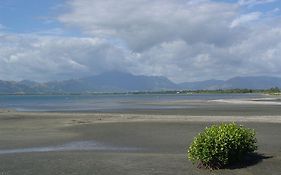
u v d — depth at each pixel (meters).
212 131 17.39
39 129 36.56
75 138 29.88
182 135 30.33
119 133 32.44
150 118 47.03
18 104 117.81
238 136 17.20
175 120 43.62
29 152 23.55
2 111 69.44
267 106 78.88
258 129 33.50
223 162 16.92
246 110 64.75
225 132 17.20
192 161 17.89
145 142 27.14
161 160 19.28
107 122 42.22
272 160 18.14
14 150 24.52
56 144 26.98
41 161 19.97
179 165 17.94
